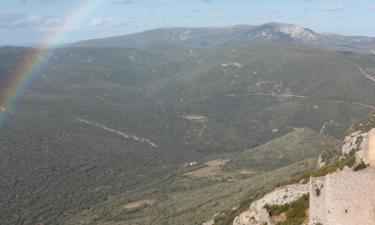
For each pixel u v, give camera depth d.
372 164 43.66
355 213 36.66
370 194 36.03
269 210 64.00
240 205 107.44
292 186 64.88
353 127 125.50
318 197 42.41
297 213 56.38
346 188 37.28
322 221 41.22
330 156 113.25
